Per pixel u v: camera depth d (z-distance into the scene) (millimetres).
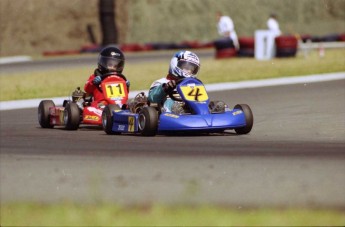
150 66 90000
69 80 76250
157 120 35438
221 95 61125
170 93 37062
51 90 67625
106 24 126562
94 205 19406
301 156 28984
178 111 35812
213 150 30859
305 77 72875
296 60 92375
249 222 16875
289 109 49688
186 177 24625
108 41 126562
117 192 22172
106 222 17031
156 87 36969
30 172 26047
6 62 113375
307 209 19125
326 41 132875
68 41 136125
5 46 130250
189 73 36750
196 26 145250
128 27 142875
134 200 20906
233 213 18109
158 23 144375
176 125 34594
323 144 33156
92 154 30172
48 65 101625
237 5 151750
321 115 45719
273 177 24531
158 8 147375
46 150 32000
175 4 149000
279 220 17031
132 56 113625
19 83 74938
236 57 100875
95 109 40844
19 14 135500
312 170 25719
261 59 95625
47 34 135000
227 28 104562
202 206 19297
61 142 35188
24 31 133750
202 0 151000
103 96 41250
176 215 17672
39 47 132625
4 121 49188
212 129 34938
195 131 36250
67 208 18641
